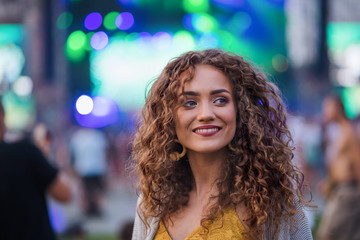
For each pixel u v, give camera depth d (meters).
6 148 2.96
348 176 4.44
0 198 2.89
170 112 1.93
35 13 12.08
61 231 6.62
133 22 16.69
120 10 16.36
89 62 17.88
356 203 4.41
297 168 1.96
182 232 1.95
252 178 1.88
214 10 15.94
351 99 15.33
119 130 18.42
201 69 1.91
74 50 16.84
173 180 2.03
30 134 6.30
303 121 8.71
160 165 2.02
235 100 1.95
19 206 2.91
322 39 12.40
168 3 16.23
